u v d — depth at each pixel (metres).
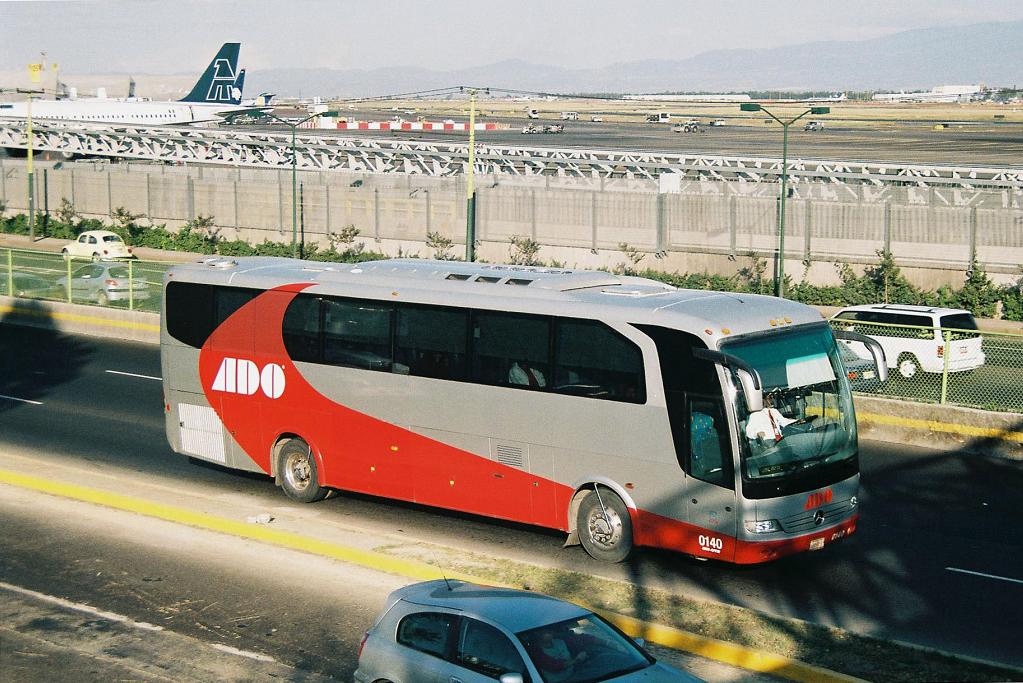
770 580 17.67
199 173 94.25
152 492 22.25
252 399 22.77
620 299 18.50
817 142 155.62
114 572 18.02
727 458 16.88
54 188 92.81
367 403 21.05
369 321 21.00
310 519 20.69
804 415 17.50
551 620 11.48
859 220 56.12
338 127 180.12
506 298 19.34
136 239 83.06
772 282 57.31
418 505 22.36
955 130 192.00
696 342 17.23
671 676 11.06
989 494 22.33
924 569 18.12
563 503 18.81
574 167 86.44
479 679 11.10
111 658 14.73
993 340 30.42
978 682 13.20
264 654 14.86
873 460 24.94
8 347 40.03
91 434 27.75
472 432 19.73
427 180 82.69
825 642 14.50
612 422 18.06
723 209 60.06
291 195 76.94
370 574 17.89
